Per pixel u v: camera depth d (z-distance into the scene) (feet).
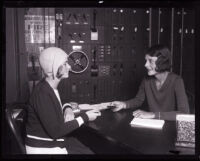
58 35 8.43
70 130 4.51
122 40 8.87
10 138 3.98
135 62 8.98
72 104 6.10
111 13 8.70
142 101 6.59
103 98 8.87
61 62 4.61
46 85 4.48
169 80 6.17
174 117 5.25
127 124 4.86
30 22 8.14
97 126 4.74
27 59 8.11
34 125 4.48
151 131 4.40
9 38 7.84
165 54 6.16
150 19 8.85
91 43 8.68
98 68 8.78
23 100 7.88
